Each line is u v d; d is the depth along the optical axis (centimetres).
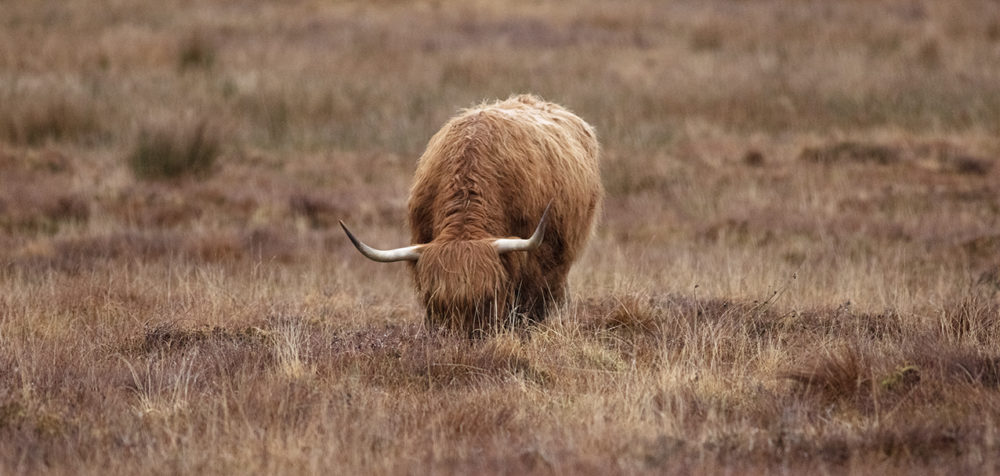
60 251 4141
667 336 2855
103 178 5572
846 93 7269
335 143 6650
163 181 5559
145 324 2939
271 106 7200
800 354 2622
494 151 2808
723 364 2592
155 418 2169
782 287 3438
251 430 2038
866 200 5141
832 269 3853
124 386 2384
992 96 6994
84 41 9106
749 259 4006
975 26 9438
